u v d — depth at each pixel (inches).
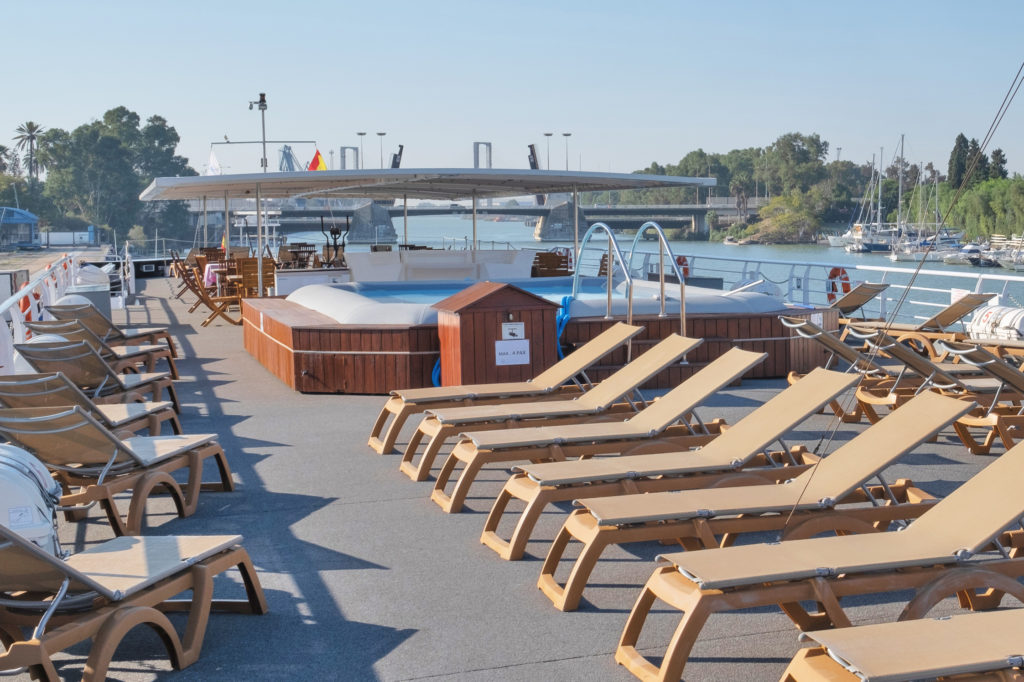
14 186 6063.0
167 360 455.2
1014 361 401.7
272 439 317.1
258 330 484.7
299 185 666.2
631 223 3171.8
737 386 404.8
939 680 113.3
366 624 167.6
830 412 350.3
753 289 666.8
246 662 153.0
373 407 369.1
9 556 128.6
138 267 1182.9
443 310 375.9
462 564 197.5
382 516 231.8
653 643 158.1
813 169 6604.3
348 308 422.0
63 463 219.9
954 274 503.8
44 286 552.1
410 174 541.0
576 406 278.1
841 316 542.9
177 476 274.5
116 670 150.9
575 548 206.8
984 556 195.3
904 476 263.1
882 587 145.0
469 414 267.0
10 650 130.2
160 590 148.9
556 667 149.6
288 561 201.3
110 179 6186.0
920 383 332.2
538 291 607.2
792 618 154.1
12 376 235.9
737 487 194.4
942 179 3560.5
